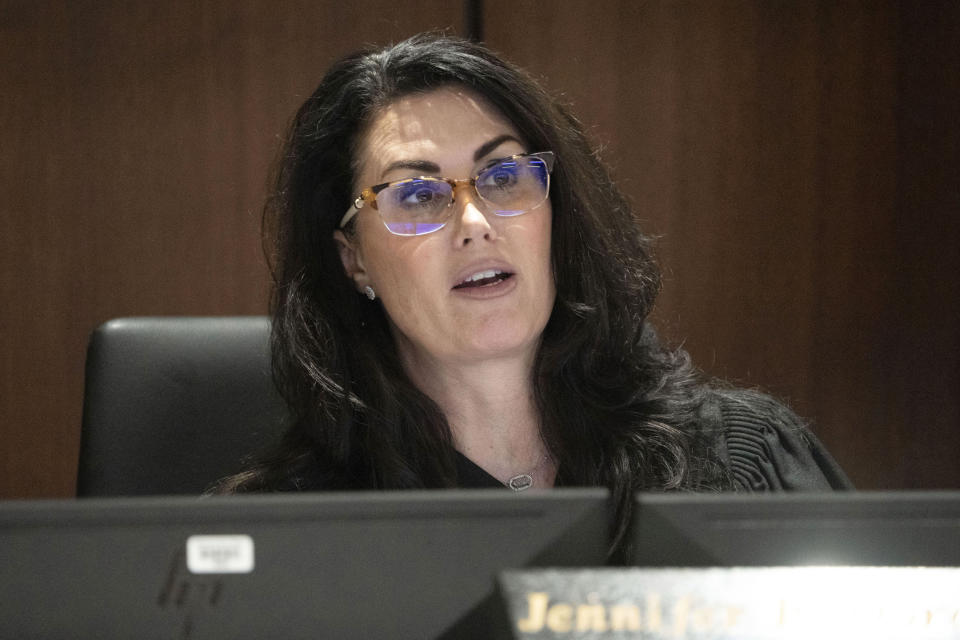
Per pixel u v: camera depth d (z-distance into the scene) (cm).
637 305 340
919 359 703
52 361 685
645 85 683
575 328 324
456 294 302
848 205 695
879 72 686
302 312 332
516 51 678
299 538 162
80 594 161
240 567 162
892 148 691
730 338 702
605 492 167
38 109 664
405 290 305
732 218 694
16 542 161
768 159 691
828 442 712
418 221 300
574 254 324
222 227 678
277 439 353
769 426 335
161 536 162
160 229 677
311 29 669
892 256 699
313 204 328
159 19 662
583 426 321
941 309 696
